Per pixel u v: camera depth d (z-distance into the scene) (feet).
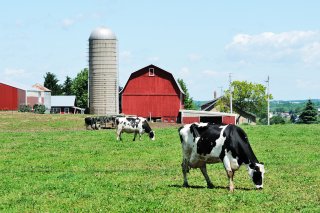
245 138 63.26
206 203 54.60
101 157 101.50
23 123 227.20
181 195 59.41
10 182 71.56
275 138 140.46
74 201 56.80
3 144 130.31
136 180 72.08
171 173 78.89
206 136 64.44
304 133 155.43
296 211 50.90
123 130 140.36
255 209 51.60
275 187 64.90
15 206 54.75
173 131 173.99
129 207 52.95
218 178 73.61
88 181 71.26
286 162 91.86
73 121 240.12
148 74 305.94
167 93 306.14
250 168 63.00
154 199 57.16
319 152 107.55
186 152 66.69
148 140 139.23
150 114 305.53
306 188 64.03
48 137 151.94
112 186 66.69
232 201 55.62
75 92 577.43
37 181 71.97
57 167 88.99
